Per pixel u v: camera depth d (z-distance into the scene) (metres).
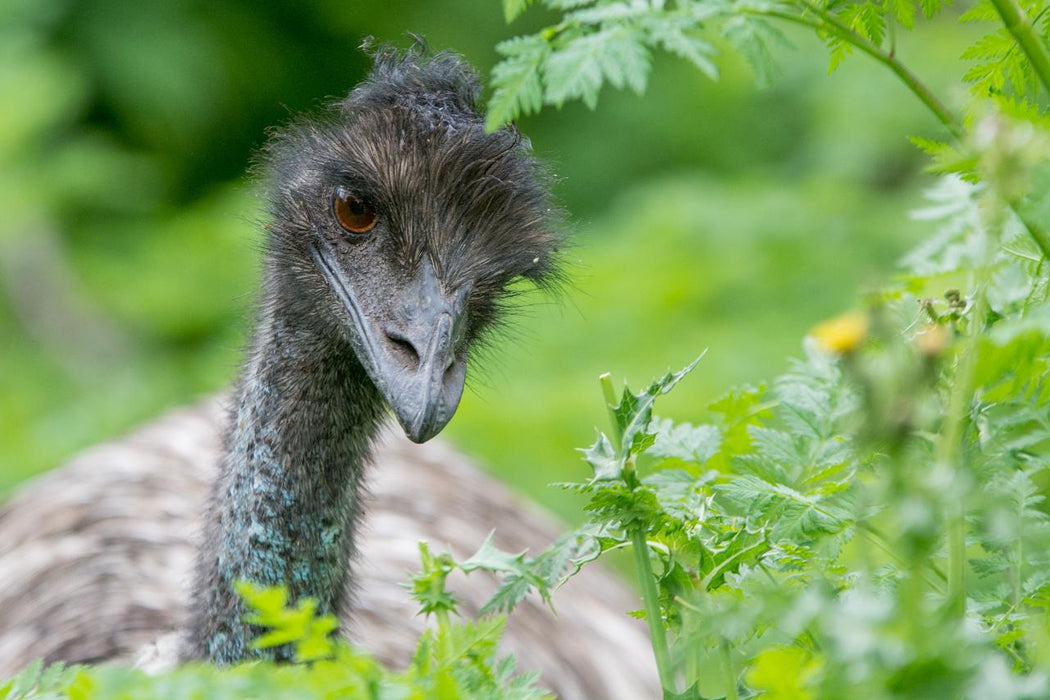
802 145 22.64
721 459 6.71
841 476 6.34
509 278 8.39
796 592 5.30
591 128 23.34
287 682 4.80
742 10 5.47
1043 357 5.16
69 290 21.33
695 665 5.49
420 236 7.98
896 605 4.53
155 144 22.84
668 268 18.56
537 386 16.88
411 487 12.77
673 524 5.63
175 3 22.70
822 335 4.71
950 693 4.24
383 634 10.32
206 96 22.50
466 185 8.05
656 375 16.62
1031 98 6.12
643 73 5.27
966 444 5.44
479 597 11.20
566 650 10.99
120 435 15.66
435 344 7.68
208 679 4.86
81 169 21.02
